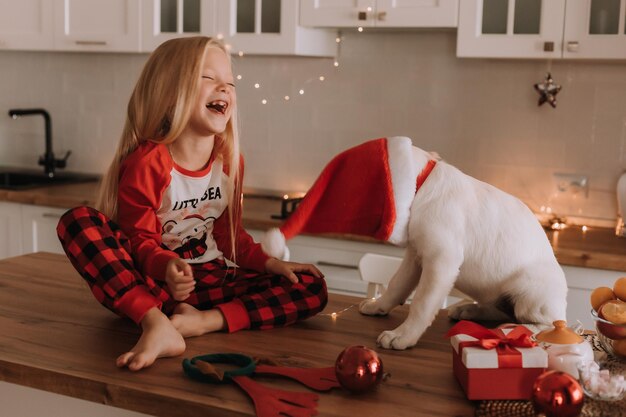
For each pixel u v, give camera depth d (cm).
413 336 162
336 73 345
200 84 177
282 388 140
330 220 170
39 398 170
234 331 173
